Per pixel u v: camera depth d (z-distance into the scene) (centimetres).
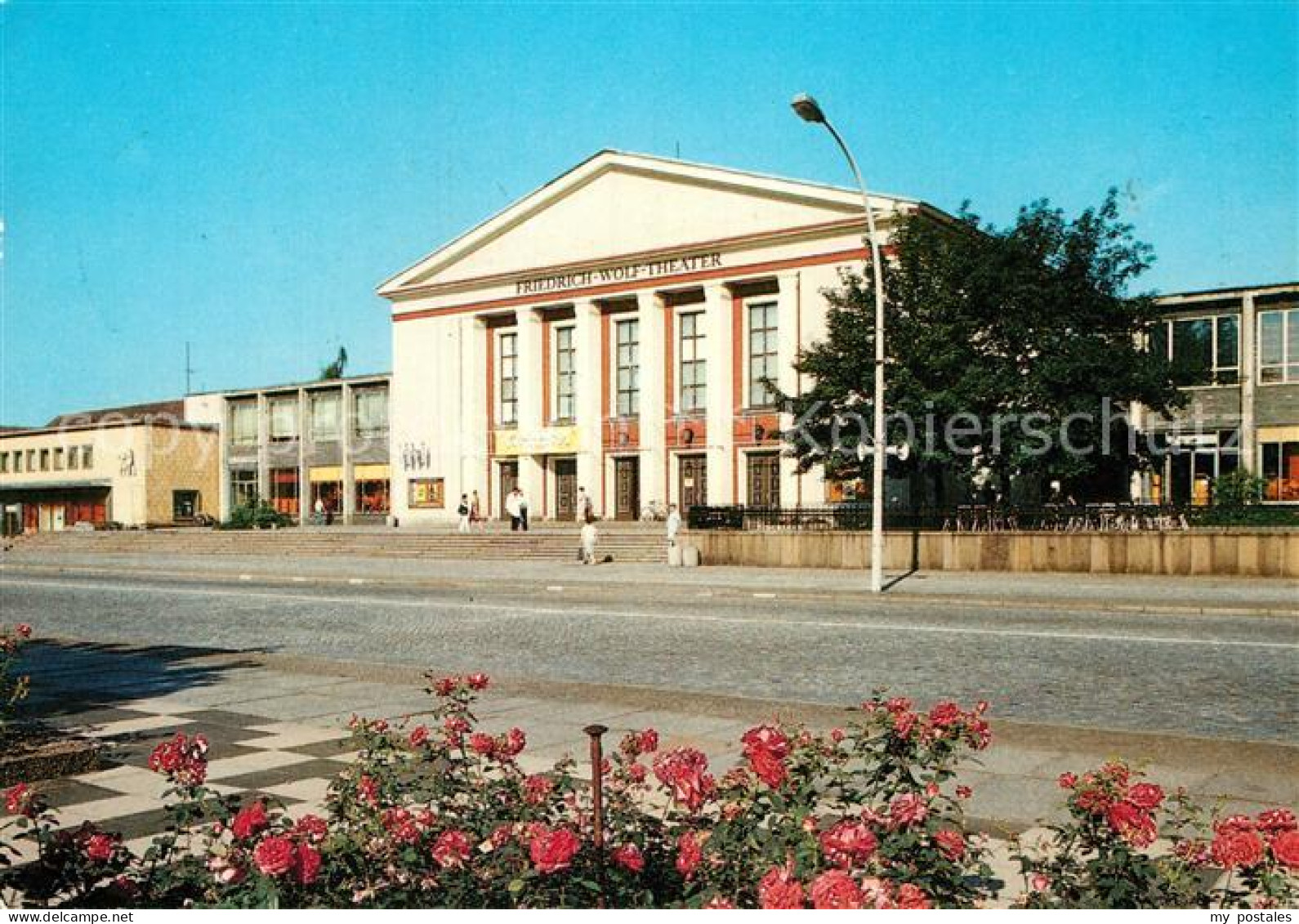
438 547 4256
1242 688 1191
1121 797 415
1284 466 3753
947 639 1664
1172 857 416
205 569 3766
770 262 4703
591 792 501
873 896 332
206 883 401
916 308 3062
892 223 3275
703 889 404
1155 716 1039
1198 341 3894
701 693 1177
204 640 1812
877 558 2447
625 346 5231
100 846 408
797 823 419
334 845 414
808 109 2345
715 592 2583
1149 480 3894
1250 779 778
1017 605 2200
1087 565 2809
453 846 406
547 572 3278
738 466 4788
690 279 4909
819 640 1675
